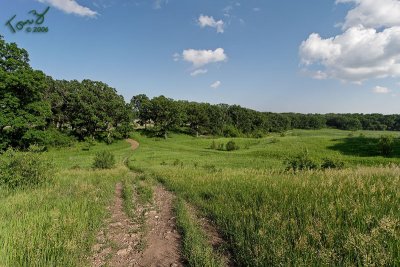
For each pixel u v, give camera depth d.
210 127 130.12
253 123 151.38
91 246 6.28
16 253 5.45
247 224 6.65
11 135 44.69
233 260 5.34
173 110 109.50
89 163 41.75
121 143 89.25
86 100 86.44
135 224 8.22
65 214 8.14
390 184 8.66
